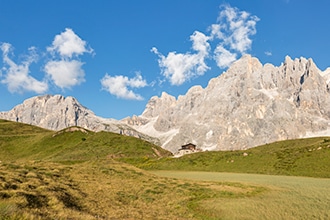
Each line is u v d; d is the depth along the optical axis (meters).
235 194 45.06
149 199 42.84
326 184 54.00
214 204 39.75
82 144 133.75
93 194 41.09
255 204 39.03
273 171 82.00
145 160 115.44
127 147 132.12
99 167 62.66
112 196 41.88
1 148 133.12
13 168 47.28
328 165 77.12
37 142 139.50
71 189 40.66
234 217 34.78
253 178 64.81
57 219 24.62
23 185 35.84
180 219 34.69
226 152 109.62
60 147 133.75
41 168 51.91
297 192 45.50
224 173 79.31
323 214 33.84
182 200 42.47
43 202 31.17
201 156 106.56
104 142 136.38
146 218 33.25
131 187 48.69
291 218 33.38
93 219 27.30
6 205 23.73
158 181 54.12
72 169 57.03
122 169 62.72
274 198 42.00
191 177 66.81
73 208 31.56
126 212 34.62
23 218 21.80
